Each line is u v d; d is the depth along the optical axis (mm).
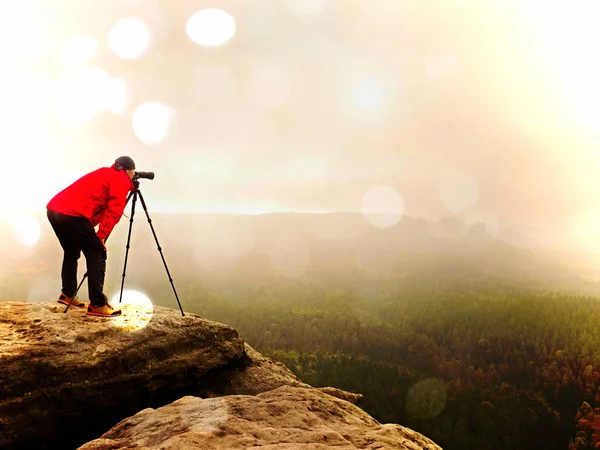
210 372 7492
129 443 3881
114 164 6496
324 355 148750
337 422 4613
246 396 5047
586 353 153625
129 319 6863
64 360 5660
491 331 193625
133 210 7012
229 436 3840
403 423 95812
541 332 187000
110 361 6035
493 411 103500
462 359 168500
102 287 6609
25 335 5883
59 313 6527
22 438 5367
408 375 123375
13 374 5297
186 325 7258
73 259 6848
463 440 86750
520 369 153625
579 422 102688
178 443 3529
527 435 95812
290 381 8172
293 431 4121
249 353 8727
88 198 6219
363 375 120125
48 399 5523
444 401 108125
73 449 5953
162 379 6664
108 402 6055
